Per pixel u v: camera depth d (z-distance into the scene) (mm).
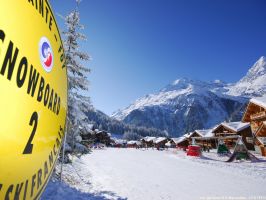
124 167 21781
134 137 195375
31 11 2326
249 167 22781
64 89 3010
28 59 2158
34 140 2238
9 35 1948
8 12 1991
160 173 18422
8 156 1895
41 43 2420
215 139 54938
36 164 2309
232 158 28578
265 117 38562
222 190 12477
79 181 12906
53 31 2771
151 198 10547
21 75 2051
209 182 14750
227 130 48844
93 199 9180
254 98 41625
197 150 37875
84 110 13891
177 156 38031
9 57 1920
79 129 13844
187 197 10961
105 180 14305
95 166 21328
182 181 15000
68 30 13336
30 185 2229
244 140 45250
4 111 1847
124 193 11141
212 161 29141
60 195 8695
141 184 13578
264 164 25125
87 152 13914
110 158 32438
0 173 1828
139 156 38656
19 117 2010
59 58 2891
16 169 1997
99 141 110938
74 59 13242
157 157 36719
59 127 2852
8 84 1896
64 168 15078
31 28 2271
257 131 36500
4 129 1847
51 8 2803
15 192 2008
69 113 13031
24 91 2082
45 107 2453
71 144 13195
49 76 2559
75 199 8672
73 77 13414
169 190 12266
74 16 13422
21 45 2078
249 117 45469
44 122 2430
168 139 119250
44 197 8000
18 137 1994
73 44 13469
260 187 13422
